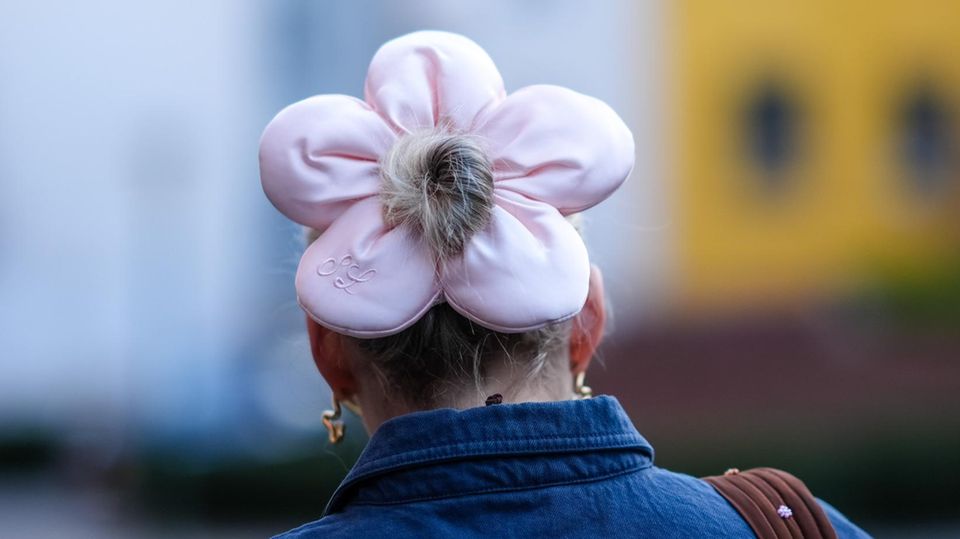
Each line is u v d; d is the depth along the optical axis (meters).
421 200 1.90
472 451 1.93
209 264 28.11
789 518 2.09
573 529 1.93
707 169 29.03
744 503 2.08
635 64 28.47
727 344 18.94
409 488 1.94
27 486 23.41
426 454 1.94
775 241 29.23
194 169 28.25
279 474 17.88
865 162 29.66
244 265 28.11
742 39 29.17
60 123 28.23
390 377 2.03
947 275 22.02
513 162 2.01
